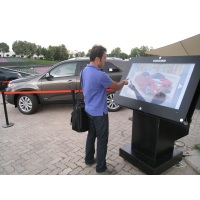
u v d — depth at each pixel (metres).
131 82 2.37
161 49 5.41
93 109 2.08
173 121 1.75
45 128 4.09
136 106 2.15
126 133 3.75
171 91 1.84
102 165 2.30
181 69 1.82
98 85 2.00
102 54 2.05
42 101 5.09
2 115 5.13
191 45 4.59
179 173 2.39
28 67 18.53
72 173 2.43
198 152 2.86
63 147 3.18
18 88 4.96
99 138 2.19
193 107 1.70
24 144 3.31
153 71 2.12
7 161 2.75
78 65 5.08
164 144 2.30
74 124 2.23
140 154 2.44
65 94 5.07
